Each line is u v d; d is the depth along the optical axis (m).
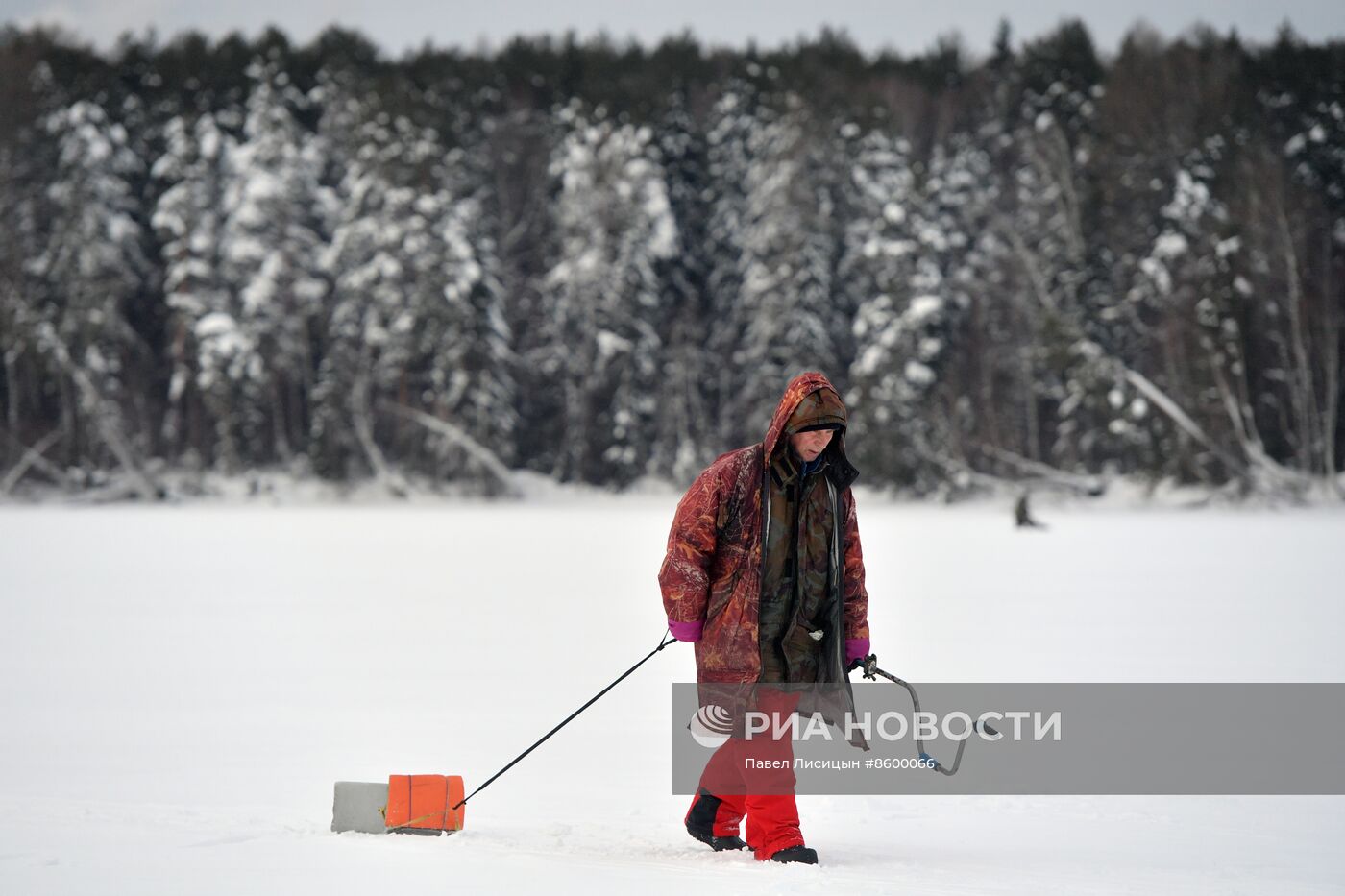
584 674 15.69
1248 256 89.50
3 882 5.88
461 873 6.14
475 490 99.56
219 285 101.69
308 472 102.69
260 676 15.43
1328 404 87.56
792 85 106.81
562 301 104.56
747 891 5.82
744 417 105.00
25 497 95.50
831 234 104.81
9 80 102.94
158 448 106.75
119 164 102.88
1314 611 23.03
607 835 7.54
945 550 42.34
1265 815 8.21
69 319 97.50
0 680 15.05
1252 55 109.44
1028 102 114.31
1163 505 86.69
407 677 15.40
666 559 7.07
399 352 98.25
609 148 102.75
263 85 101.94
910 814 8.26
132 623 21.27
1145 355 96.62
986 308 105.31
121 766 9.91
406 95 101.75
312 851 6.67
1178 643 18.27
